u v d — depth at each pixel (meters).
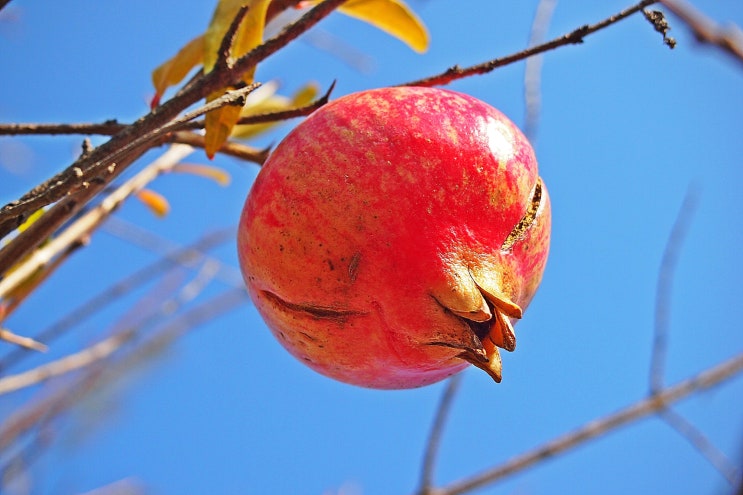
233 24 0.67
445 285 0.66
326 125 0.67
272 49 0.67
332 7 0.67
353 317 0.67
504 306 0.66
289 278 0.67
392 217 0.66
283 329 0.69
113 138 0.66
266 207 0.67
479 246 0.66
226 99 0.65
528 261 0.68
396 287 0.66
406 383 0.70
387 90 0.68
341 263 0.66
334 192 0.66
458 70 0.70
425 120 0.67
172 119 0.66
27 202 0.63
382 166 0.66
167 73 0.73
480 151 0.67
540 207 0.68
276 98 0.81
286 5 0.73
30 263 0.72
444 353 0.67
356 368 0.69
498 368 0.66
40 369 0.80
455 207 0.66
